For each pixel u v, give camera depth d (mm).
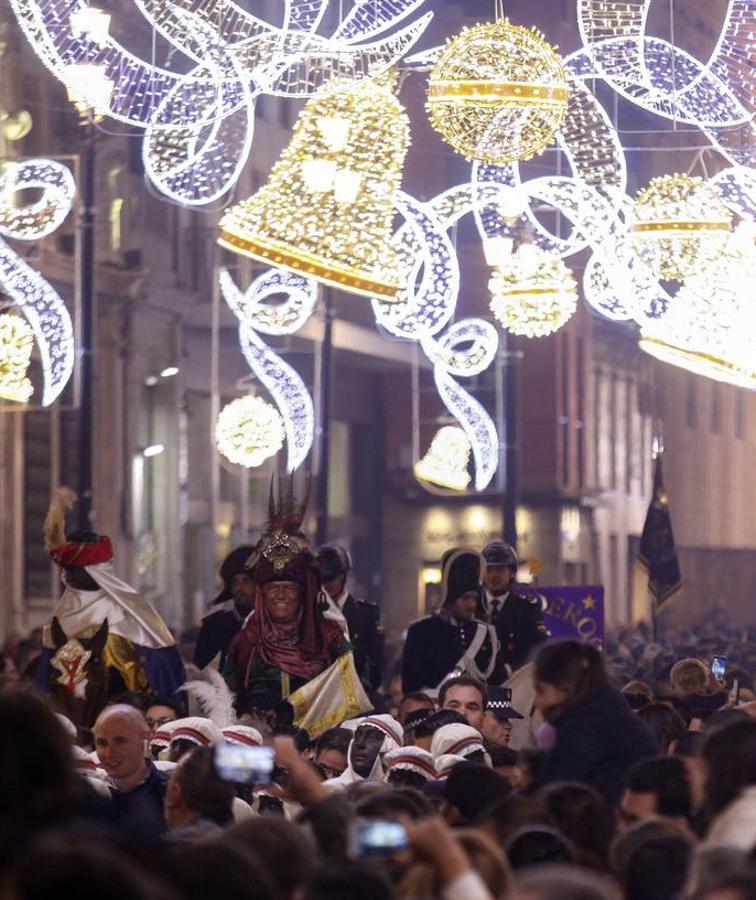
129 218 70500
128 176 70438
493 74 26859
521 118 27531
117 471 69438
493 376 100562
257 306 67438
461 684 21938
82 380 48250
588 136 41906
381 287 29094
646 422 116562
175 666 23469
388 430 102000
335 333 85750
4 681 21844
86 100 30812
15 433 63312
